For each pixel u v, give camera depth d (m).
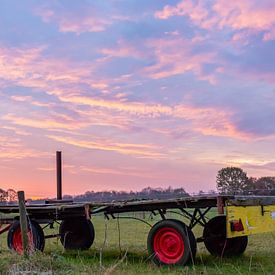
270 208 8.84
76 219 11.72
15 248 9.87
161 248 8.55
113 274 7.31
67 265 7.59
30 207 10.23
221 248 9.79
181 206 8.52
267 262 8.88
